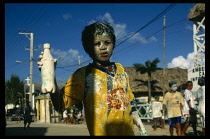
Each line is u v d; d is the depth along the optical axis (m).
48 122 20.06
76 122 17.34
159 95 29.36
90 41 2.98
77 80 2.91
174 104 7.00
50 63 2.79
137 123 3.06
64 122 18.77
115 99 2.83
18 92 41.22
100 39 2.95
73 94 2.88
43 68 2.76
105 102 2.81
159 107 9.87
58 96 2.87
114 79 2.93
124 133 2.79
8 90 41.53
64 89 2.93
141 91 27.50
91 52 3.00
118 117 2.79
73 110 17.41
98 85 2.86
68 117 18.86
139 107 14.62
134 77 29.20
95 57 2.98
